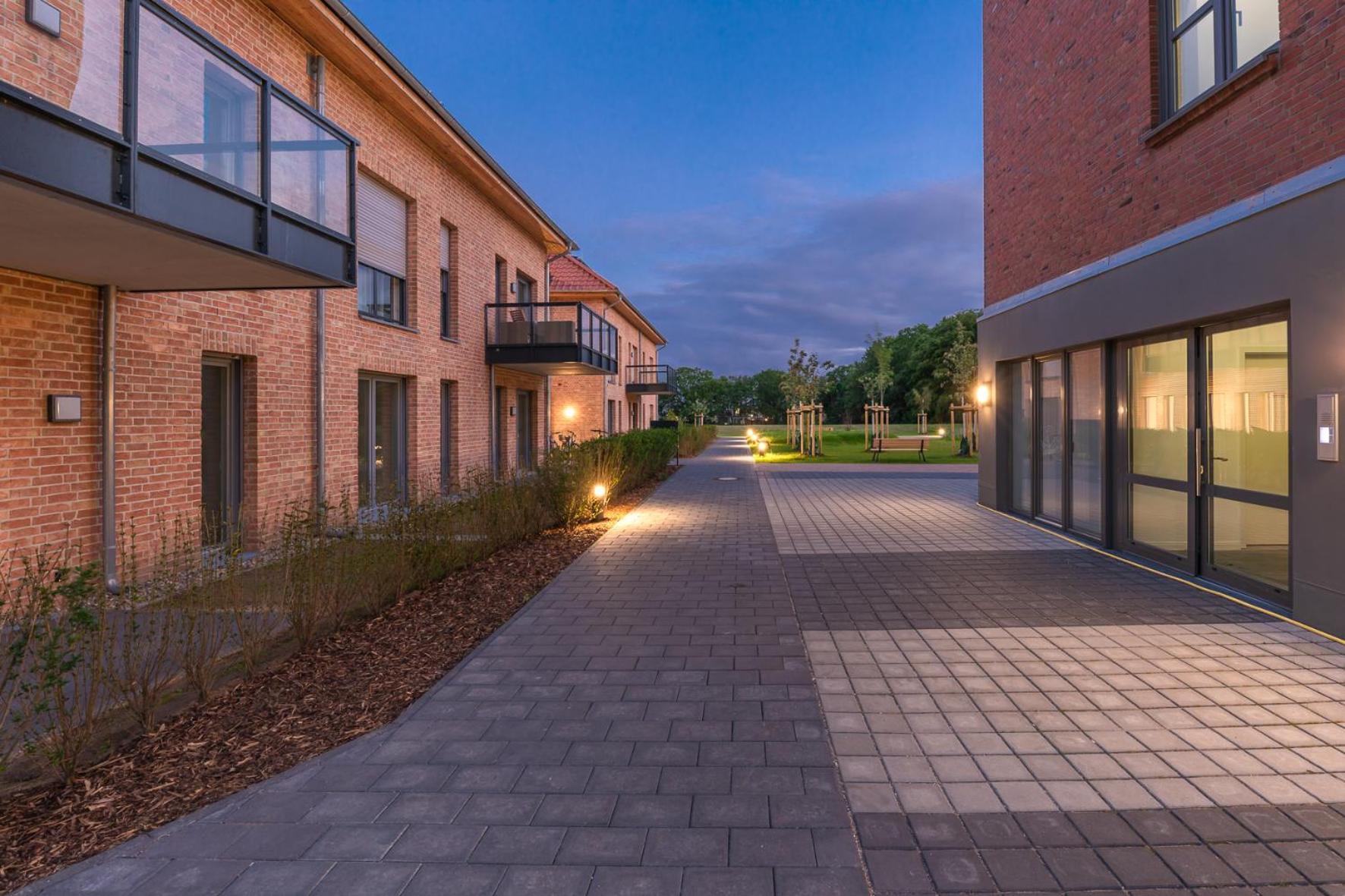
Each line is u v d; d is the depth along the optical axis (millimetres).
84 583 3430
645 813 2912
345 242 6906
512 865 2580
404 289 12031
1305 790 3045
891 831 2777
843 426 71500
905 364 72375
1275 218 5539
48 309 6094
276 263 5918
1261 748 3426
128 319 6785
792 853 2637
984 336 12375
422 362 12266
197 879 2520
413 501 7180
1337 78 5082
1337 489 5016
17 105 3934
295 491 9062
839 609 5957
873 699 4066
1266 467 6051
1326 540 5121
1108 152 8273
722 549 8734
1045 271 9992
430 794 3076
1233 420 6480
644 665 4637
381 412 11578
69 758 3178
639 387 30734
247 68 5656
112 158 4484
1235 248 5992
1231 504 6543
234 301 8070
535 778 3197
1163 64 7438
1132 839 2705
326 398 9633
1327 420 5090
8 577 5641
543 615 5820
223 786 3170
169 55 5059
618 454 13914
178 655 4098
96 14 4438
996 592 6488
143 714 3684
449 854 2652
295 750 3514
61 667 3197
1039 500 10812
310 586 5059
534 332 15328
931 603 6121
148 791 3137
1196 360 6910
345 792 3094
